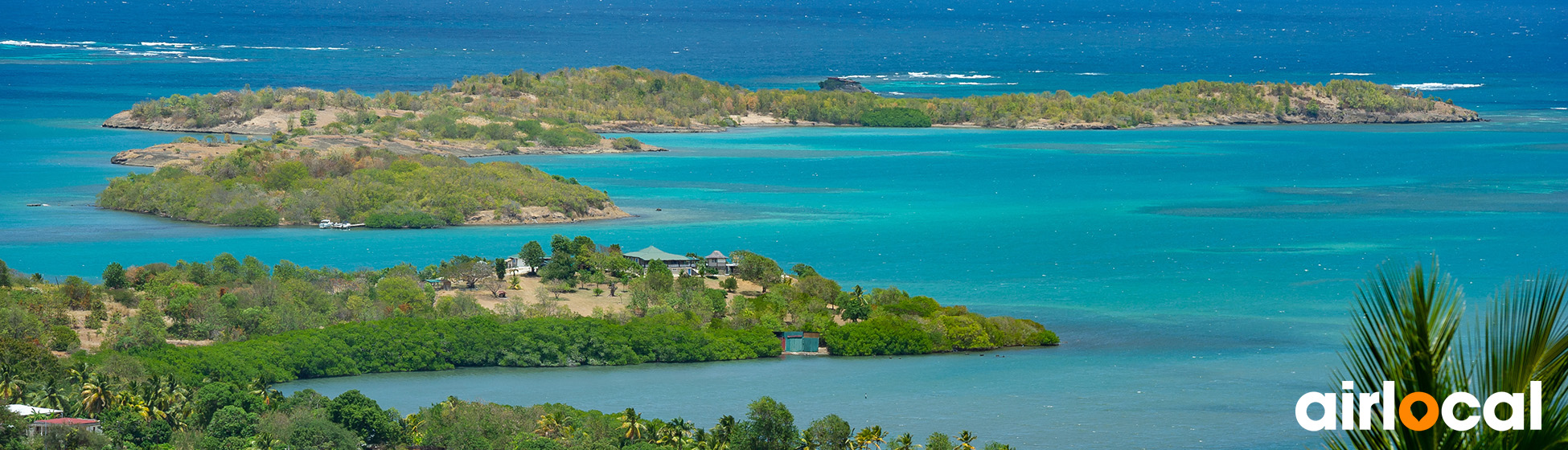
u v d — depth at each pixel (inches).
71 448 7613.2
